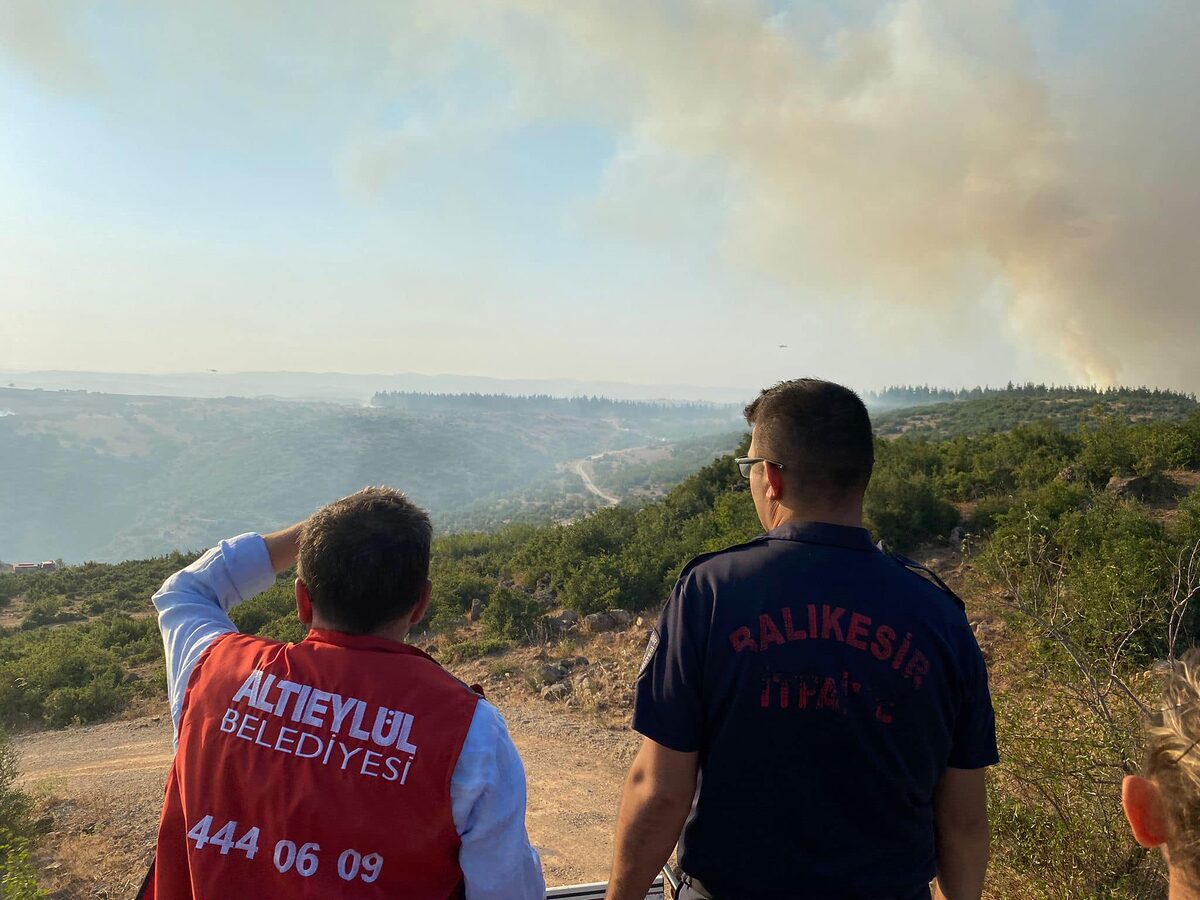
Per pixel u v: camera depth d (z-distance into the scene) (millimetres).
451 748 1431
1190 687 1065
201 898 1396
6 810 6605
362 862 1380
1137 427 13969
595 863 5633
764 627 1560
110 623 22609
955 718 1614
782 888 1537
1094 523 9000
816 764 1515
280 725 1470
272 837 1390
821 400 1742
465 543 26484
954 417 91062
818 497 1713
